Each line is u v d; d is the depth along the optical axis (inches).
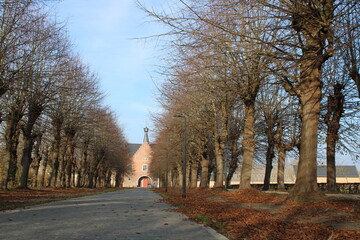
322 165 1218.0
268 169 1211.2
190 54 530.6
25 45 813.9
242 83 687.1
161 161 2241.6
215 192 1031.0
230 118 1091.9
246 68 574.6
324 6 458.3
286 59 484.7
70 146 1560.0
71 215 463.2
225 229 341.1
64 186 1563.7
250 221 384.2
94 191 1675.7
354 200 514.0
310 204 505.0
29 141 1175.6
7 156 1048.2
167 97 1105.4
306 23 457.7
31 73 848.9
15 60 786.2
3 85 745.6
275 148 1255.5
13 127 1020.5
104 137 2044.8
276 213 456.8
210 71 681.6
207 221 399.2
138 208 607.8
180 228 347.3
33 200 781.9
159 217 454.0
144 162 4909.0
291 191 573.3
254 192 818.2
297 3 445.7
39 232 306.3
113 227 347.9
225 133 1100.5
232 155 1407.5
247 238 288.4
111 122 2095.2
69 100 1262.3
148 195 1270.9
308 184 549.6
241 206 582.9
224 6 437.7
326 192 840.3
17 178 1802.4
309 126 558.3
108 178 3149.6
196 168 1752.0
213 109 1088.2
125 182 4835.1
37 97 963.3
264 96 1095.6
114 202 782.5
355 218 370.0
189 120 1204.5
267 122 1122.7
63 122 1338.6
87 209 566.9
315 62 496.4
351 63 648.4
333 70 802.2
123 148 2704.2
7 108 976.9
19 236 283.4
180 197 987.3
